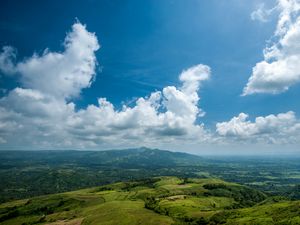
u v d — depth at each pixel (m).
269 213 194.38
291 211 186.50
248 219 187.25
